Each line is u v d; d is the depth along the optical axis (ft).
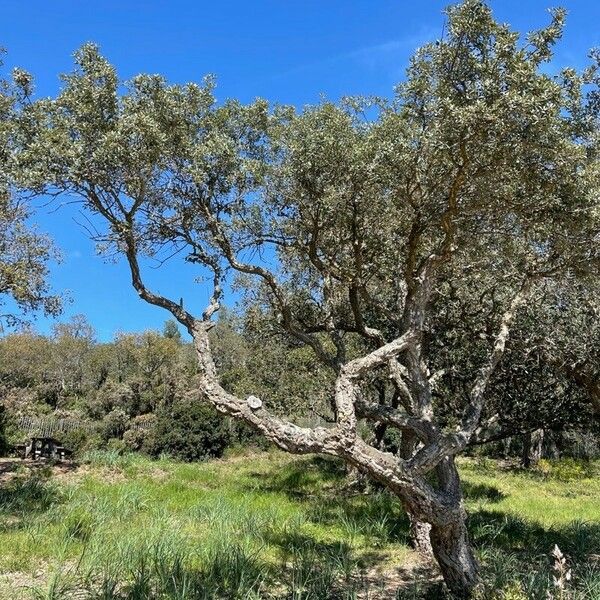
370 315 35.81
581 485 68.33
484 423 35.96
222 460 77.51
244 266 24.70
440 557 21.40
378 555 28.89
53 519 30.55
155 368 114.42
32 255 48.60
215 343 104.42
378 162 22.22
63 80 20.92
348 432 19.45
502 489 58.85
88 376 130.21
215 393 20.12
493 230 23.86
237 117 25.43
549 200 20.62
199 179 22.85
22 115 21.33
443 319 33.35
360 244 26.35
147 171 21.27
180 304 22.22
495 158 19.43
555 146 18.58
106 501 34.30
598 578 22.09
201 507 35.17
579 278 24.79
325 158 23.35
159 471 56.18
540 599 19.25
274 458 78.28
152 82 22.36
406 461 20.25
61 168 20.38
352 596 20.95
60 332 155.02
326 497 45.37
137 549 23.63
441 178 21.68
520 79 17.51
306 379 57.26
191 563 24.03
